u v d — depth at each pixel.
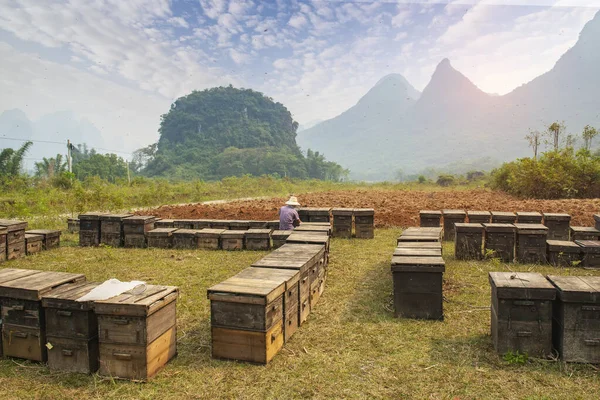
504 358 5.73
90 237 13.98
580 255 10.48
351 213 15.25
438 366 5.61
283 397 4.91
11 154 44.72
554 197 27.81
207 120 178.00
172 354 5.81
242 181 52.47
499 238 11.18
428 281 7.24
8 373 5.43
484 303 8.04
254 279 6.16
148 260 11.78
